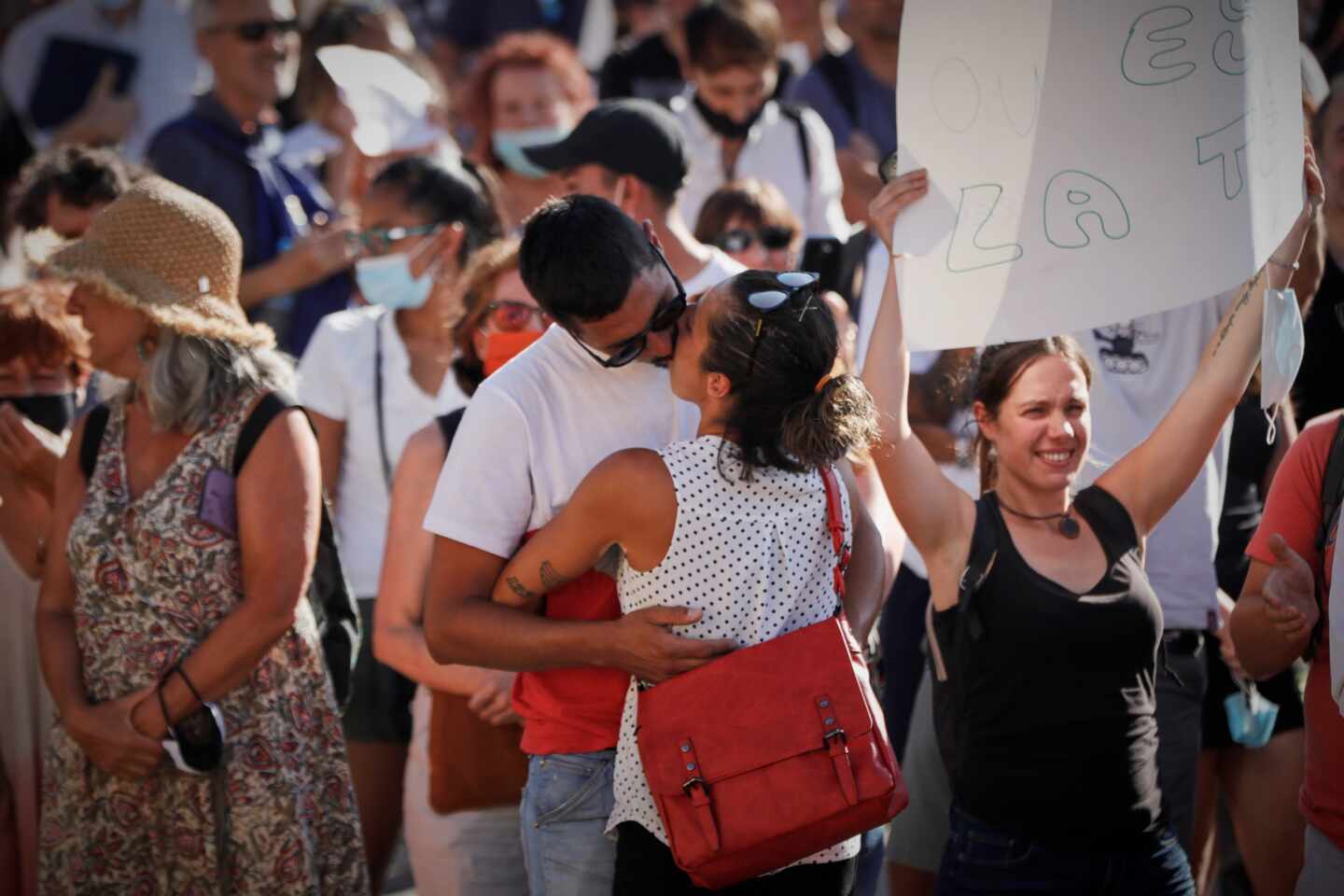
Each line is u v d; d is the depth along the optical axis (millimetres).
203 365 9805
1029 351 9711
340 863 10336
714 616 8250
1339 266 12836
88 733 9789
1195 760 11242
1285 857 11859
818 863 8523
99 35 22812
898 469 9641
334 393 13102
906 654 13281
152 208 9883
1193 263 8578
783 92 22484
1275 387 8766
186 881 9953
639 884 8414
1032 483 9711
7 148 22344
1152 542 11188
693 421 9016
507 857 10570
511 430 8781
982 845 9578
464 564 8820
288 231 17484
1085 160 8656
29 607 12047
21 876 12094
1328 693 9266
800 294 8211
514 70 18922
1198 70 8500
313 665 10281
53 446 11820
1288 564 9258
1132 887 9492
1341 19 19047
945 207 8805
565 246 8367
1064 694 9359
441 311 13219
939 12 8672
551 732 9016
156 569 9789
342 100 19703
